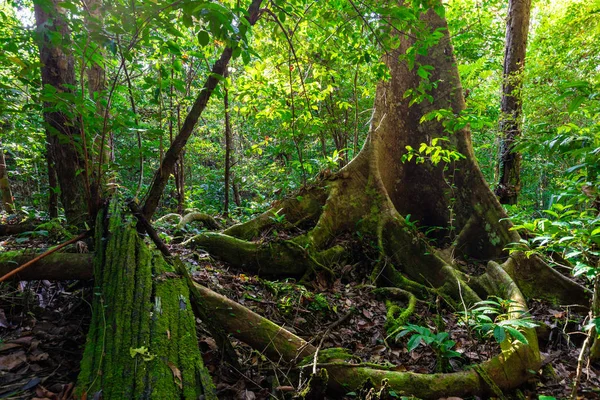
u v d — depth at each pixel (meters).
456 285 4.53
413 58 3.13
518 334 2.38
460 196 5.77
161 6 2.11
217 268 4.45
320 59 6.23
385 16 3.00
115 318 2.07
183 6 1.94
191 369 1.89
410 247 5.15
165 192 11.03
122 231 2.75
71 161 3.55
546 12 10.33
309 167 6.61
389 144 6.12
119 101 3.29
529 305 4.41
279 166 8.99
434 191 5.95
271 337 2.76
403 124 6.10
